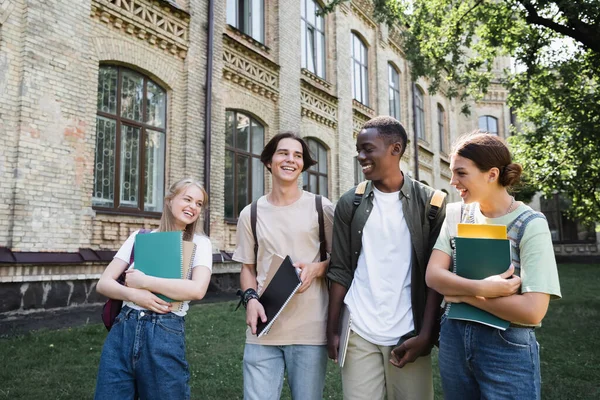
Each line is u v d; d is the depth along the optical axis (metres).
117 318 2.22
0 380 3.91
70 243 7.14
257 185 11.77
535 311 1.62
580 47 10.55
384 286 2.24
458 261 1.81
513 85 12.24
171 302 2.20
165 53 9.21
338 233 2.37
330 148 14.54
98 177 7.98
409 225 2.23
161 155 9.20
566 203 24.91
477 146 1.83
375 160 2.25
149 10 8.82
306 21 14.10
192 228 2.47
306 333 2.34
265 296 2.34
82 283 7.26
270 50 12.16
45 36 6.98
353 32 16.75
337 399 3.93
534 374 1.71
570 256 24.44
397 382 2.24
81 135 7.42
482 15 11.34
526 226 1.76
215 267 9.77
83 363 4.49
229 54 10.72
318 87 14.01
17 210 6.48
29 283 6.57
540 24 9.33
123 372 2.14
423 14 12.12
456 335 1.84
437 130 22.91
